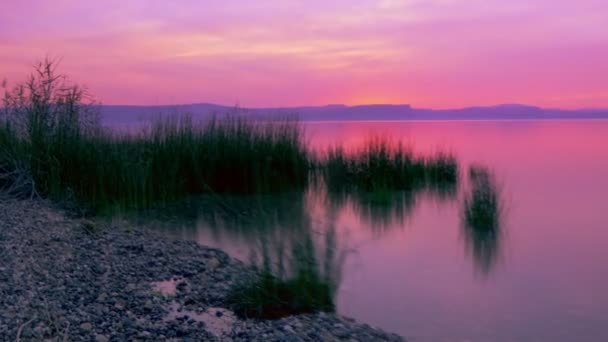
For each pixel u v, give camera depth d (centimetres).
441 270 809
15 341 462
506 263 841
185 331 531
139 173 1245
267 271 647
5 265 672
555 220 1145
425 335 579
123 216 1124
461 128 7931
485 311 642
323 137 3619
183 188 1367
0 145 1192
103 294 617
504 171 1956
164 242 898
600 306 661
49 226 909
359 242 961
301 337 535
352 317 623
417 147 3016
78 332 503
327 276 682
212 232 1030
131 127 1493
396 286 732
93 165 1181
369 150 1546
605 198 1398
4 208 1011
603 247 930
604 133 5612
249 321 578
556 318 629
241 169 1412
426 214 1215
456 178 1647
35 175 1159
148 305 598
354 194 1450
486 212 1093
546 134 5388
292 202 1332
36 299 571
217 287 684
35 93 1227
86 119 1305
